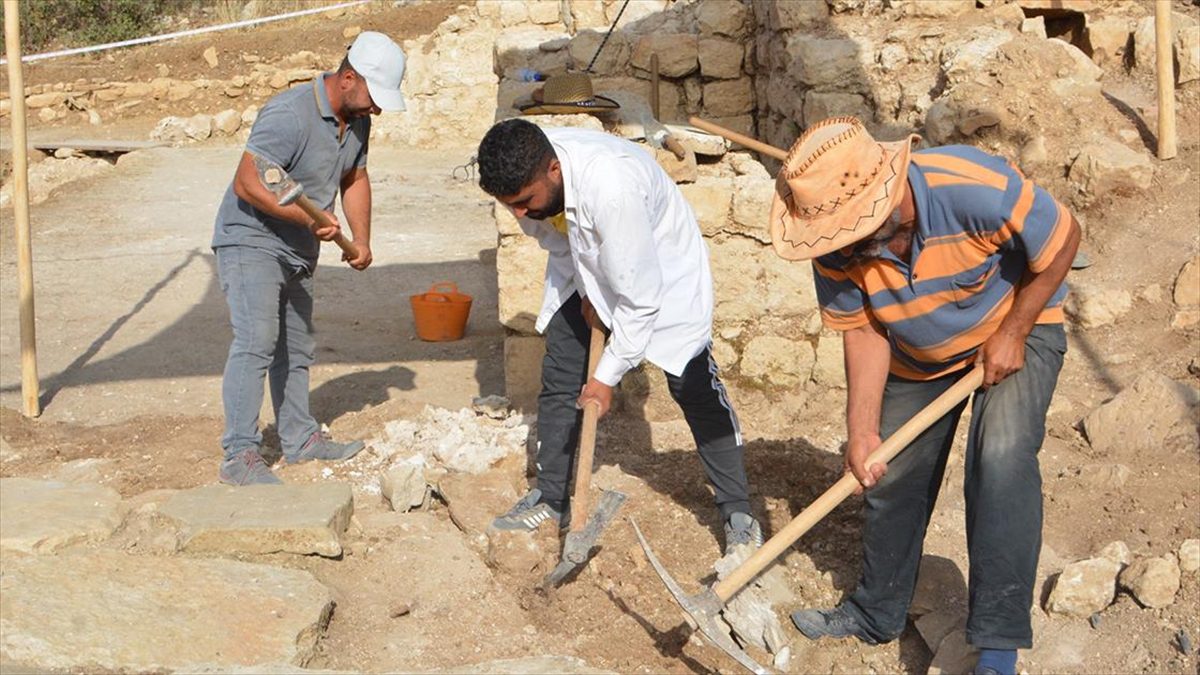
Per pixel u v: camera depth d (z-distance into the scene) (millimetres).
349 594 4180
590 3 12023
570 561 4062
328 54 17125
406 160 14891
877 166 3270
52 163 14453
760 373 5773
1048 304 3559
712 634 3600
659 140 5758
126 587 3996
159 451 5492
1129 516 4355
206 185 12930
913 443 3766
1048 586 4109
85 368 6980
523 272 5684
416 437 5461
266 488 4633
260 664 3658
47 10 18672
